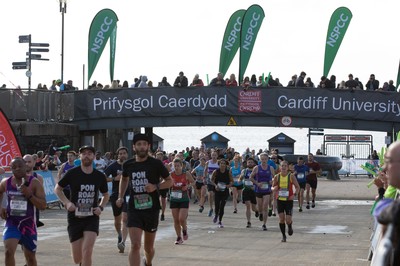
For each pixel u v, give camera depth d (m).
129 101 42.50
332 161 59.72
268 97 41.97
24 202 12.45
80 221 12.70
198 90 42.19
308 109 41.94
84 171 12.74
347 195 42.09
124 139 43.91
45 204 12.56
